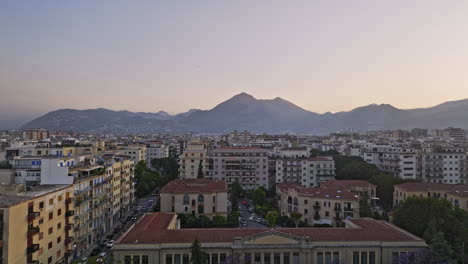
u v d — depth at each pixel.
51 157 123.56
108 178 145.12
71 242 107.12
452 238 101.06
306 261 88.81
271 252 88.56
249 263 88.31
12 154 148.00
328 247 89.25
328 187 161.38
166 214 113.81
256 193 186.38
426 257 83.50
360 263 89.31
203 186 155.25
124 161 170.88
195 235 91.50
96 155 170.75
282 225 145.50
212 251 88.38
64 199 105.38
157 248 86.69
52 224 97.81
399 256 88.62
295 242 89.31
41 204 92.12
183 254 87.81
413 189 155.75
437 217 104.81
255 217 160.25
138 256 86.94
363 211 143.00
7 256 78.38
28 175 112.56
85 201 121.88
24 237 84.50
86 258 109.50
